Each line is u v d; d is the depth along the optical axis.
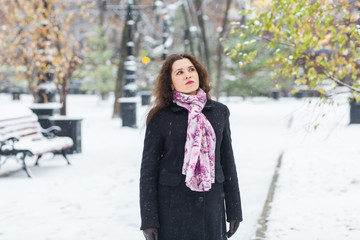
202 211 2.79
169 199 2.80
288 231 5.11
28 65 14.18
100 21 29.69
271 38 5.66
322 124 15.59
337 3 5.26
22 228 5.41
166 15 22.66
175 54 2.96
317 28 5.45
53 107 10.90
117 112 20.80
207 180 2.72
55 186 7.64
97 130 16.30
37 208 6.29
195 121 2.77
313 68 5.60
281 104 31.19
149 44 34.50
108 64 26.48
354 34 5.09
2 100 34.38
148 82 30.89
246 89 29.72
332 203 6.20
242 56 5.69
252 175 8.20
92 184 7.77
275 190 7.05
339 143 11.57
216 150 2.85
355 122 15.34
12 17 13.88
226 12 22.06
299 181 7.58
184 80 2.84
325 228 5.16
